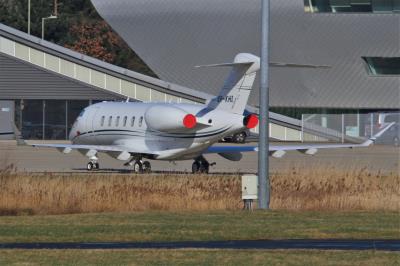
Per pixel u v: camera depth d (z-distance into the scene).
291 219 95.12
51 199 109.50
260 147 108.38
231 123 158.00
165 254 71.81
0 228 88.19
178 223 91.75
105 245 78.25
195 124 159.00
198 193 115.56
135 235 83.38
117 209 108.56
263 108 108.50
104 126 181.50
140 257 70.38
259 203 108.25
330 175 127.25
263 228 87.56
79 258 70.06
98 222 93.12
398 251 73.44
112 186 119.06
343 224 90.69
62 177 131.00
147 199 111.25
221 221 93.44
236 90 157.62
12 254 72.12
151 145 170.38
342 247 76.38
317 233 84.38
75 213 105.62
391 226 89.12
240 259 69.25
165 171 175.38
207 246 77.38
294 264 67.00
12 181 118.69
